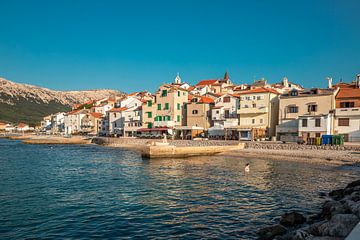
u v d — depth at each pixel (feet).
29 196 70.13
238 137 220.23
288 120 201.98
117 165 129.29
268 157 151.84
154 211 58.29
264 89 225.76
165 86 281.13
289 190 76.74
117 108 351.87
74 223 50.98
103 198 68.49
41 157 166.40
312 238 34.22
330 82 212.64
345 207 45.91
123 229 48.26
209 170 112.37
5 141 370.94
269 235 42.37
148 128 286.87
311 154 139.03
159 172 107.86
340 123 172.45
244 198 68.59
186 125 273.75
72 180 91.86
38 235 45.42
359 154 130.11
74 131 443.73
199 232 46.91
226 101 246.47
